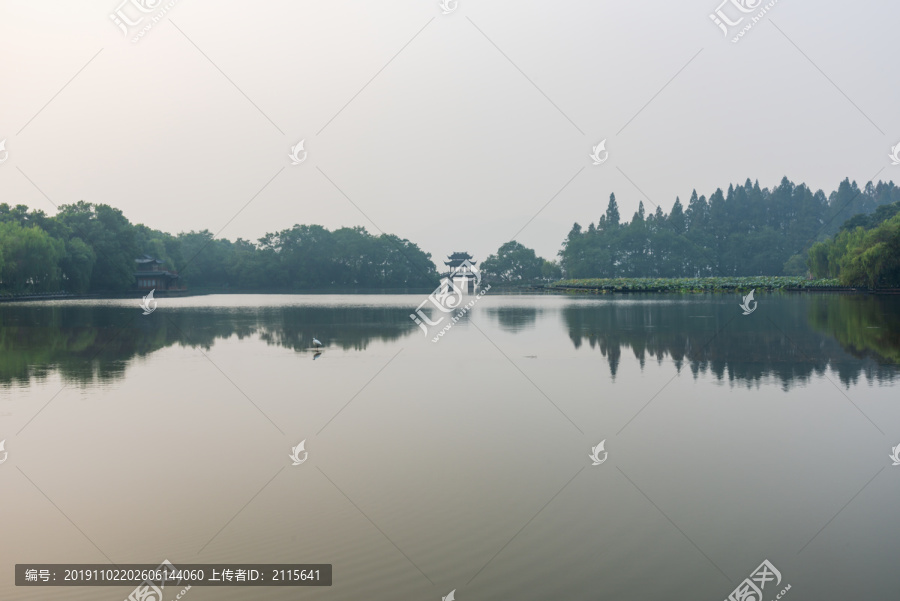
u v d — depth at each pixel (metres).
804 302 51.59
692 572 7.02
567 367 19.69
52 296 73.75
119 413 13.91
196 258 114.06
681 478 9.75
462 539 7.80
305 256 114.06
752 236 131.00
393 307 54.59
